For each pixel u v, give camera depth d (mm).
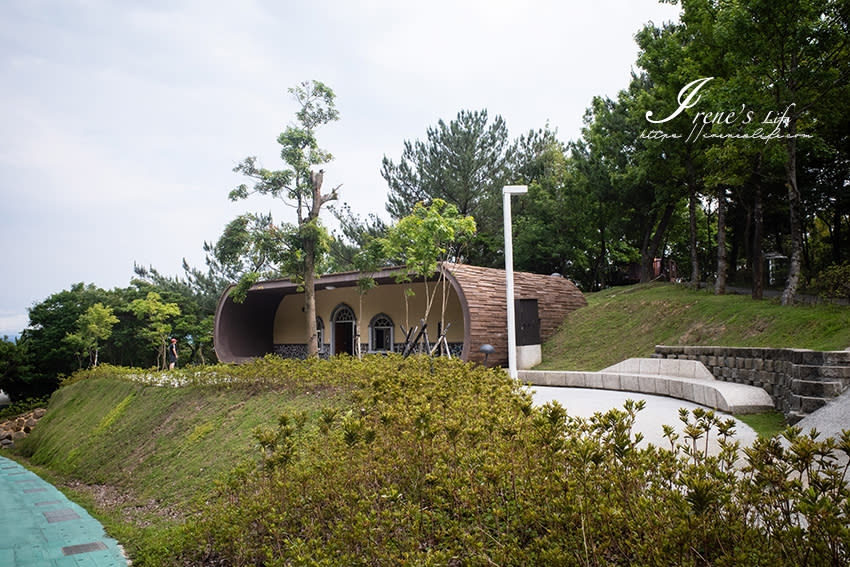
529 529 3207
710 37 14078
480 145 24062
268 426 8938
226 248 14914
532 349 15289
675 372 11102
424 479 4121
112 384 17500
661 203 21484
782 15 10414
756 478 2670
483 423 4605
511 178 24953
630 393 10719
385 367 9680
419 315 18828
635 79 21891
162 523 7246
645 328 14781
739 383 9156
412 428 4797
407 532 3598
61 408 18797
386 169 24859
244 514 5004
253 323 22719
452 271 14156
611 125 21672
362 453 4848
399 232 13875
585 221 26266
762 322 11062
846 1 10250
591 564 2740
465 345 13734
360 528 3504
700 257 31062
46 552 6832
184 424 11188
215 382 12680
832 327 8938
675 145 16688
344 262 25328
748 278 24625
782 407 7555
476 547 3010
